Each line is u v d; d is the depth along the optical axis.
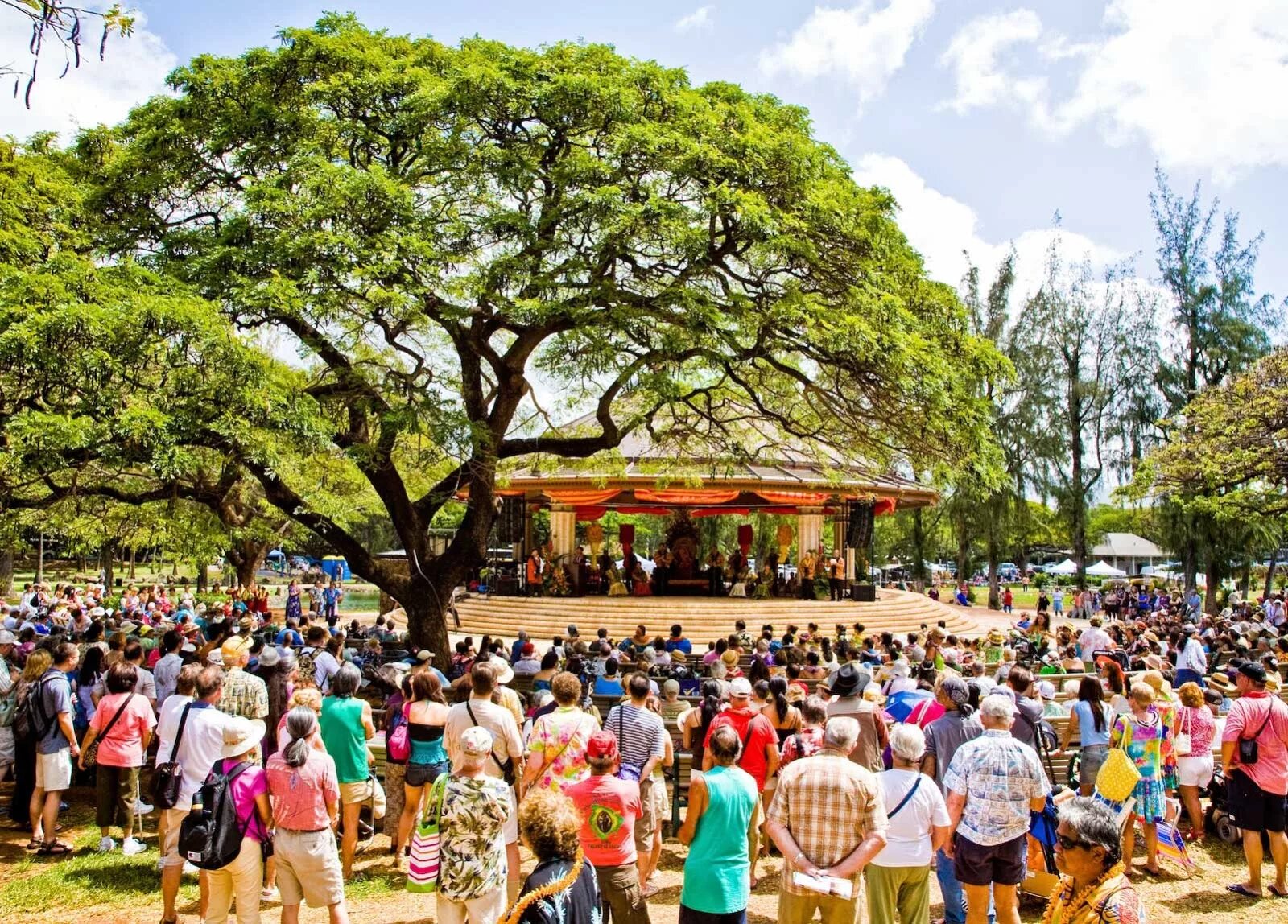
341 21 15.55
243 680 8.31
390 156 15.17
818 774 5.28
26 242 10.91
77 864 8.21
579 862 4.41
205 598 34.59
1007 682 8.06
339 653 11.52
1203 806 10.45
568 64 14.97
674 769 8.84
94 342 10.06
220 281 12.55
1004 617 39.22
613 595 27.38
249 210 12.62
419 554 15.25
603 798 5.66
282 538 25.75
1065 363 43.31
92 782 11.20
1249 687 7.82
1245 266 39.09
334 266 12.43
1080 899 3.88
